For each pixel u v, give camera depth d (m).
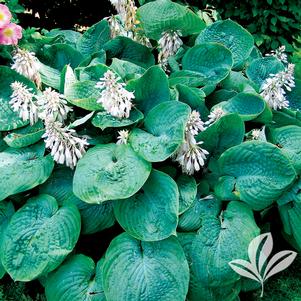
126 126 1.48
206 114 1.59
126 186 1.27
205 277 1.28
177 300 1.22
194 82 1.68
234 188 1.39
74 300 1.27
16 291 1.45
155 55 2.06
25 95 1.42
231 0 2.93
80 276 1.30
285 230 1.43
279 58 1.93
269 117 1.57
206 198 1.42
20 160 1.46
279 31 2.98
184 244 1.32
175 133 1.32
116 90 1.35
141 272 1.25
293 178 1.31
